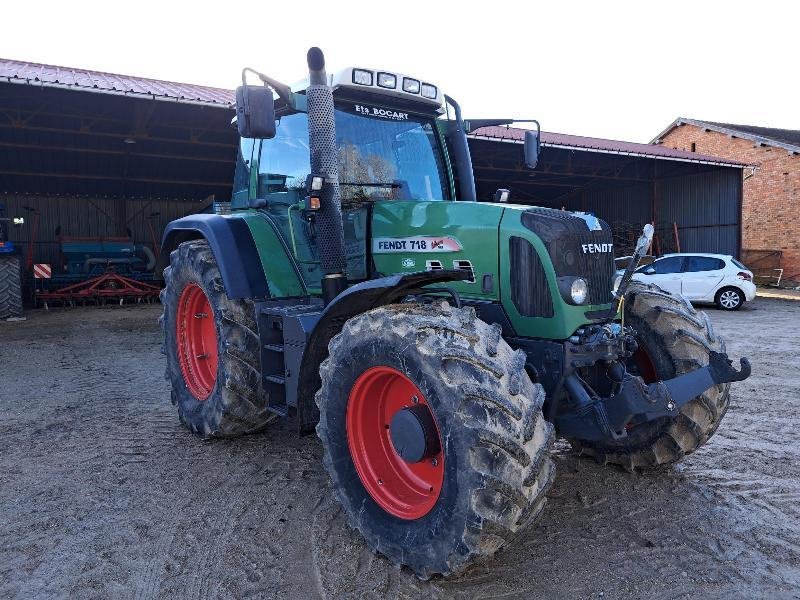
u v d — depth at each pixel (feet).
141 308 51.44
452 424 7.98
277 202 14.07
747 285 46.75
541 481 8.04
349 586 8.70
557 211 10.66
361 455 9.71
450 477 8.04
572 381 10.05
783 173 78.38
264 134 10.87
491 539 7.89
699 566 9.16
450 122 14.57
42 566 9.33
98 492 12.04
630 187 83.82
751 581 8.75
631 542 9.89
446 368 8.20
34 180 65.98
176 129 55.83
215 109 48.08
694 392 9.64
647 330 12.11
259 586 8.74
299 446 14.64
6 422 16.97
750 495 11.69
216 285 13.73
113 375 23.53
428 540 8.38
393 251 12.07
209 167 67.36
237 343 13.50
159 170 66.80
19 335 34.83
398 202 12.39
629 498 11.54
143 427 16.38
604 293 10.66
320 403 10.02
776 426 16.11
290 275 13.53
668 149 74.43
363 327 9.36
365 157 13.04
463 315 8.87
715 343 11.93
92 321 41.73
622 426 9.39
